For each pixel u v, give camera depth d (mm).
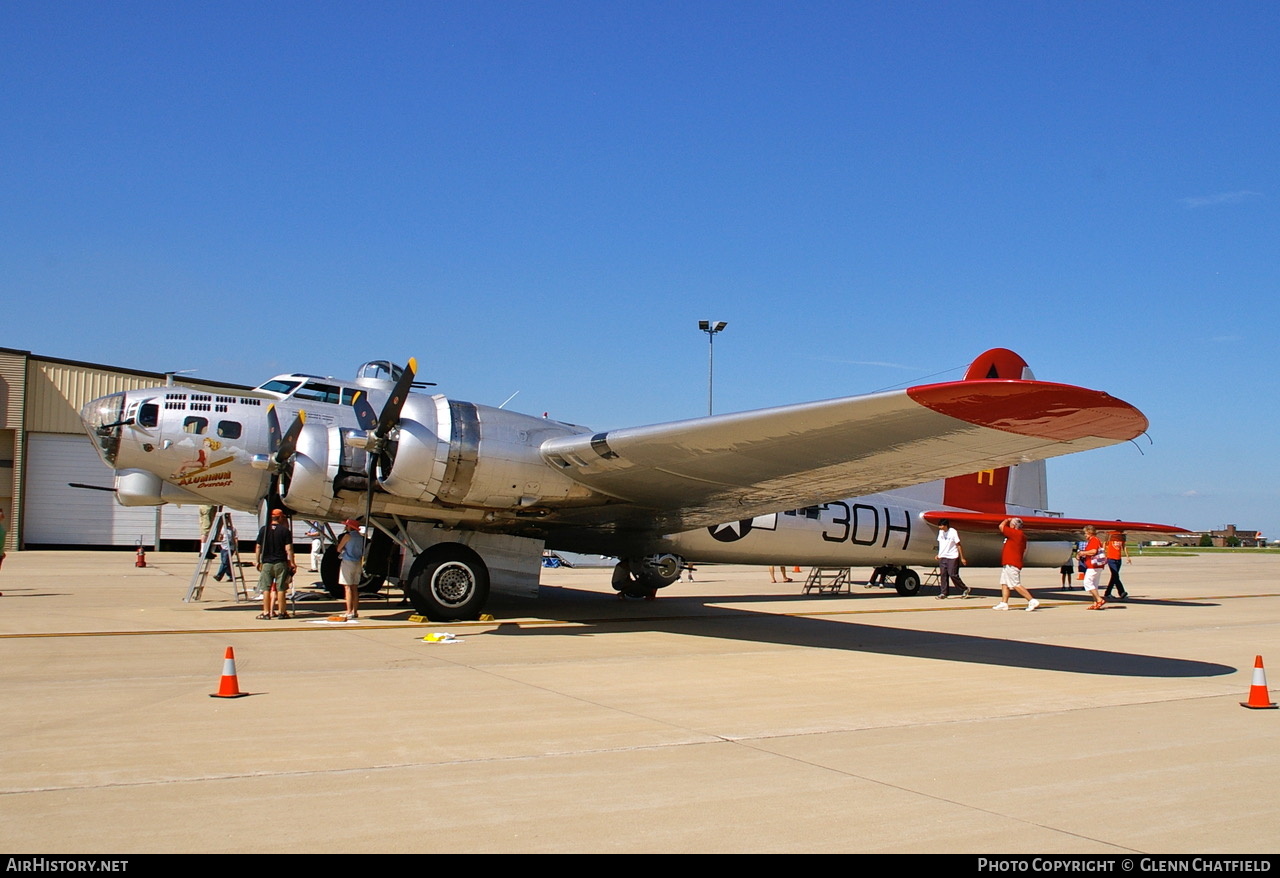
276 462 10789
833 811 4004
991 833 3754
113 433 11344
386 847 3465
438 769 4547
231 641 8969
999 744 5297
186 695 6234
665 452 9141
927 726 5754
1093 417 7059
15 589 14828
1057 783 4504
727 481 10008
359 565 10633
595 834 3662
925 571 26703
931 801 4172
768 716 5969
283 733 5203
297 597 13773
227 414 11516
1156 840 3709
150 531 30094
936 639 10336
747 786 4355
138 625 10078
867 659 8617
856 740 5336
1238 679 7797
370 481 10188
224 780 4273
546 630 10406
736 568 28984
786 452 8891
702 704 6316
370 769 4520
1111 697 6859
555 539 13508
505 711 5945
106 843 3441
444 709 5957
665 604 14508
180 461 11367
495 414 10234
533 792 4199
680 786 4336
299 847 3447
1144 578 25781
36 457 29047
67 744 4871
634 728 5539
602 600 15000
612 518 11891
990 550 18578
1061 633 11188
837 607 14602
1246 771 4797
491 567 11367
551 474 10266
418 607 10555
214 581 16750
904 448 8477
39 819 3697
